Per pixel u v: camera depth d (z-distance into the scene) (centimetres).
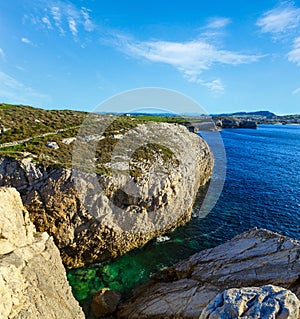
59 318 1110
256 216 2861
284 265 1387
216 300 720
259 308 657
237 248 1670
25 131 2755
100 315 1520
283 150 7119
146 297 1570
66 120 3391
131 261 2073
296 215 2889
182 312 1299
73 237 1900
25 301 1003
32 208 1828
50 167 1997
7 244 1270
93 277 1883
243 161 5562
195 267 1662
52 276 1332
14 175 1920
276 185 3934
